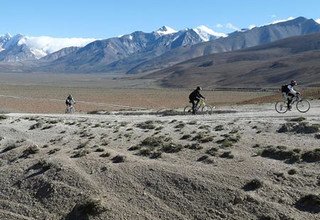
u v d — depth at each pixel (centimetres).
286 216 1662
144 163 2194
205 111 3809
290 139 2272
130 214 1834
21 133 3150
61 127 3216
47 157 2473
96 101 11994
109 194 1991
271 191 1808
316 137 2244
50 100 11712
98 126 3156
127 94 15375
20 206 2069
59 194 2066
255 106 4541
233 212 1745
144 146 2481
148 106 10506
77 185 2098
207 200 1839
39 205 2042
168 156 2270
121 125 3142
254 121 2742
